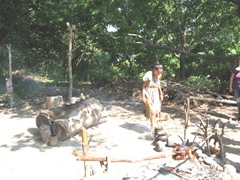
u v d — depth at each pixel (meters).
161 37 17.88
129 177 4.74
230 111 10.36
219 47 17.38
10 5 14.72
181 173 4.94
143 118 9.27
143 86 7.20
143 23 16.48
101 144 6.78
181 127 8.19
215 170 5.17
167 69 18.97
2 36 15.04
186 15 16.23
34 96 12.50
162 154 4.10
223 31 16.61
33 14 16.77
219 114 9.92
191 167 5.21
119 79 14.99
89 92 13.38
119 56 18.39
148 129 7.89
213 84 14.09
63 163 5.81
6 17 14.91
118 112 10.03
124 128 8.11
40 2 16.50
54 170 5.50
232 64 14.02
